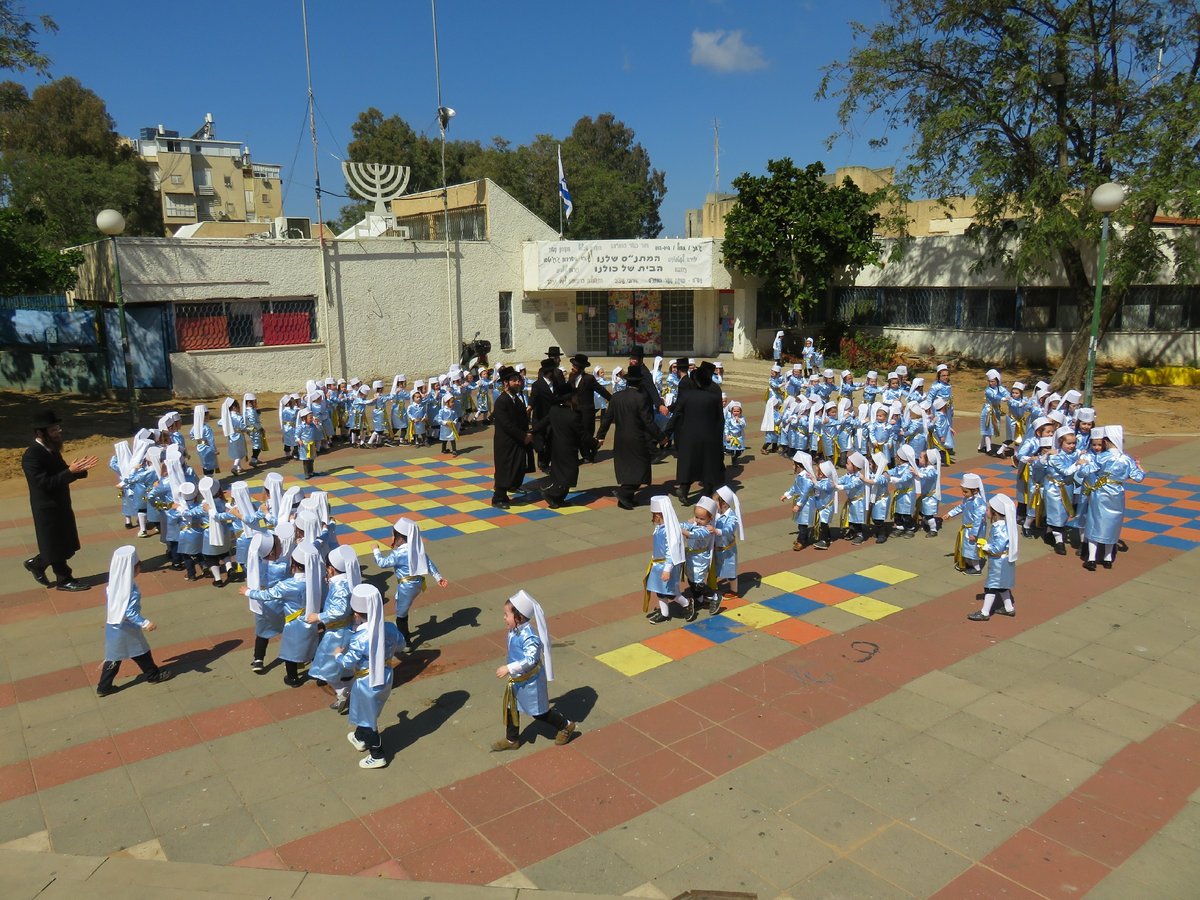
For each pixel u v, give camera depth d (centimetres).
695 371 1310
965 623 880
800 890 500
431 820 571
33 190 4359
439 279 2955
